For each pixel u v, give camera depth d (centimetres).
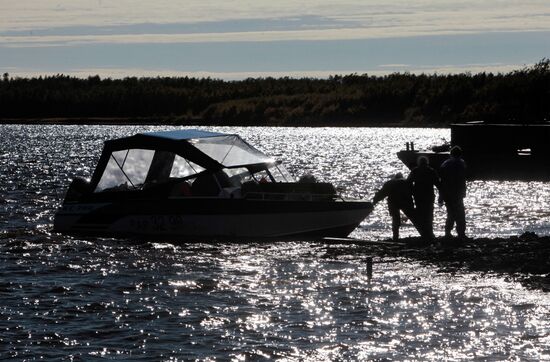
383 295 3759
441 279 3984
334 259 4509
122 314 3559
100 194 5419
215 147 5375
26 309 3638
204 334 3278
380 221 6094
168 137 5397
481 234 5381
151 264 4516
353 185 10069
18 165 13575
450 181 4703
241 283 4056
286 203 5059
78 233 5466
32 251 4894
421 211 4791
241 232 5125
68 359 3030
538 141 8969
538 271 4062
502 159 9094
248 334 3269
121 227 5356
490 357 2959
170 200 5231
